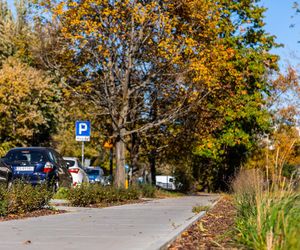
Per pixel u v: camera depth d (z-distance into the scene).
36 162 20.14
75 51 25.89
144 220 13.12
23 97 41.06
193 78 25.88
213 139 38.81
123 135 27.44
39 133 45.28
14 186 14.42
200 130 32.06
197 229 11.45
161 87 27.38
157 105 29.20
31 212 14.52
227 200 23.50
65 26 25.16
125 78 27.11
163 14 25.75
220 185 44.62
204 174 45.12
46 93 41.94
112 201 20.66
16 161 20.16
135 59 27.33
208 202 22.33
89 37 25.22
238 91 32.88
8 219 12.88
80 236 9.70
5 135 41.78
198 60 26.30
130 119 29.91
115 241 9.02
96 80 27.08
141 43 26.36
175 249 8.46
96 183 20.94
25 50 41.53
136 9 25.22
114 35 25.98
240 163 43.00
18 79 40.34
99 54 25.98
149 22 25.75
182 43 26.08
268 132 41.19
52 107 42.72
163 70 26.67
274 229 8.02
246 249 8.26
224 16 38.75
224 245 8.83
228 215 15.12
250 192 12.12
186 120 31.25
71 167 26.12
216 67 27.38
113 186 22.27
